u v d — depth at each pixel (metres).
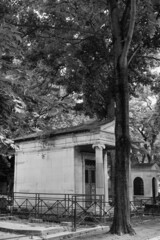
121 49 14.34
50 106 10.08
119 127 13.85
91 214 17.31
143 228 15.29
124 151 13.61
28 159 22.61
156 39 19.80
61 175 20.39
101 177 18.61
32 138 22.17
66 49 21.28
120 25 14.77
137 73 23.67
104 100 23.70
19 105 7.95
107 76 23.08
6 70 8.45
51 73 21.86
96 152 18.86
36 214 18.84
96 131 18.97
